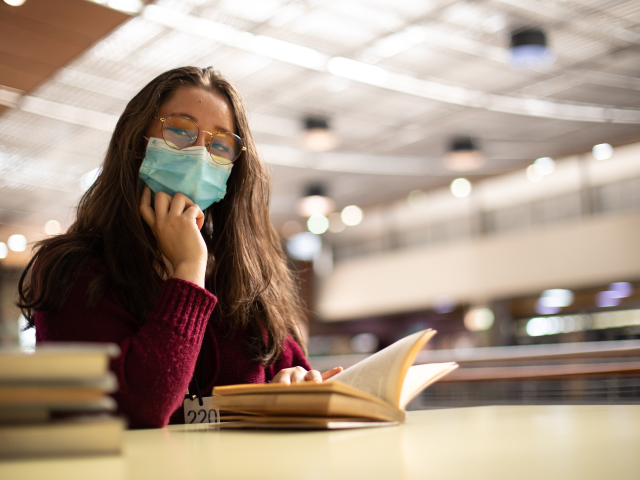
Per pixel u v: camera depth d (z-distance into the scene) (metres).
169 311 1.10
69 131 8.12
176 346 1.07
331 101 7.80
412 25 5.93
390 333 19.17
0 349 0.58
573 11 5.90
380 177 11.48
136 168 1.46
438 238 17.72
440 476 0.48
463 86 7.51
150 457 0.60
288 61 6.38
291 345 1.74
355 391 0.88
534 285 14.91
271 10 5.52
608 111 8.68
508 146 10.03
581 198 14.81
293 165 10.35
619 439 0.69
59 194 10.81
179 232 1.29
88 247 1.30
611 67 7.25
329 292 19.44
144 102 1.49
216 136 1.49
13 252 11.70
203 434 0.87
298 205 12.23
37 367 0.55
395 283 17.72
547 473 0.49
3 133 8.12
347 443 0.71
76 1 4.46
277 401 0.91
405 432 0.83
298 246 18.25
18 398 0.55
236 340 1.53
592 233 14.02
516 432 0.79
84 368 0.56
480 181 12.05
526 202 15.91
